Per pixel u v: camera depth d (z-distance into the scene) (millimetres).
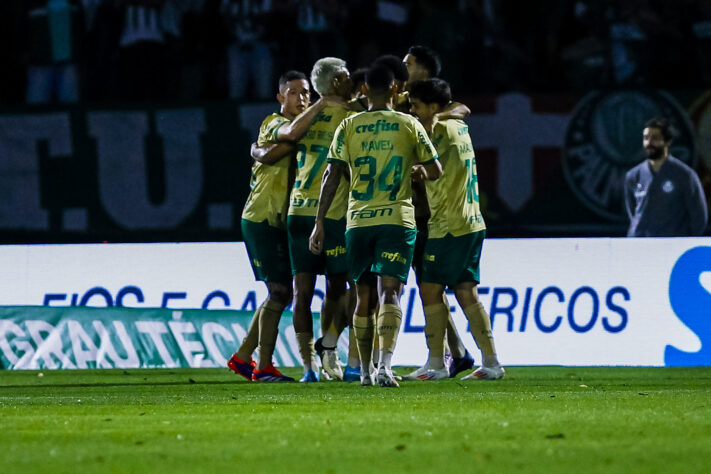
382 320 23047
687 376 28625
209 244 35156
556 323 34062
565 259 34188
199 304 35125
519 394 20172
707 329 33812
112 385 25781
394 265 22875
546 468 9531
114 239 42094
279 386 24375
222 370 33625
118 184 42031
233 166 41688
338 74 26359
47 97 47969
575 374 29922
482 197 41281
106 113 41875
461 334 33562
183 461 10281
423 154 23047
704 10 46594
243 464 10031
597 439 11859
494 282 34250
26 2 47938
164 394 21531
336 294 28047
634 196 39031
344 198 26094
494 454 10578
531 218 41250
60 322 35000
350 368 26484
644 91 40812
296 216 26312
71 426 14086
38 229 42219
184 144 41844
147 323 34812
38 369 34750
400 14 47719
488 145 41250
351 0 47500
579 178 41000
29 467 9875
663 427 13141
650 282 34000
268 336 27516
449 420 14312
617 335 33969
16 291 35812
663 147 38156
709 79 46750
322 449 11180
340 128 23328
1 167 42188
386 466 9781
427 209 27344
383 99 23266
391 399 18766
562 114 40969
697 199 38312
